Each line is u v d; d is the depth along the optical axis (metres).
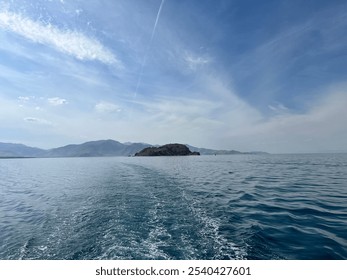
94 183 22.95
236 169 38.56
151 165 53.72
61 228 9.55
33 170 49.91
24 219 11.41
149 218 10.52
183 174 31.05
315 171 31.83
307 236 8.07
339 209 11.66
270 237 8.00
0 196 18.31
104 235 8.54
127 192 17.19
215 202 13.60
